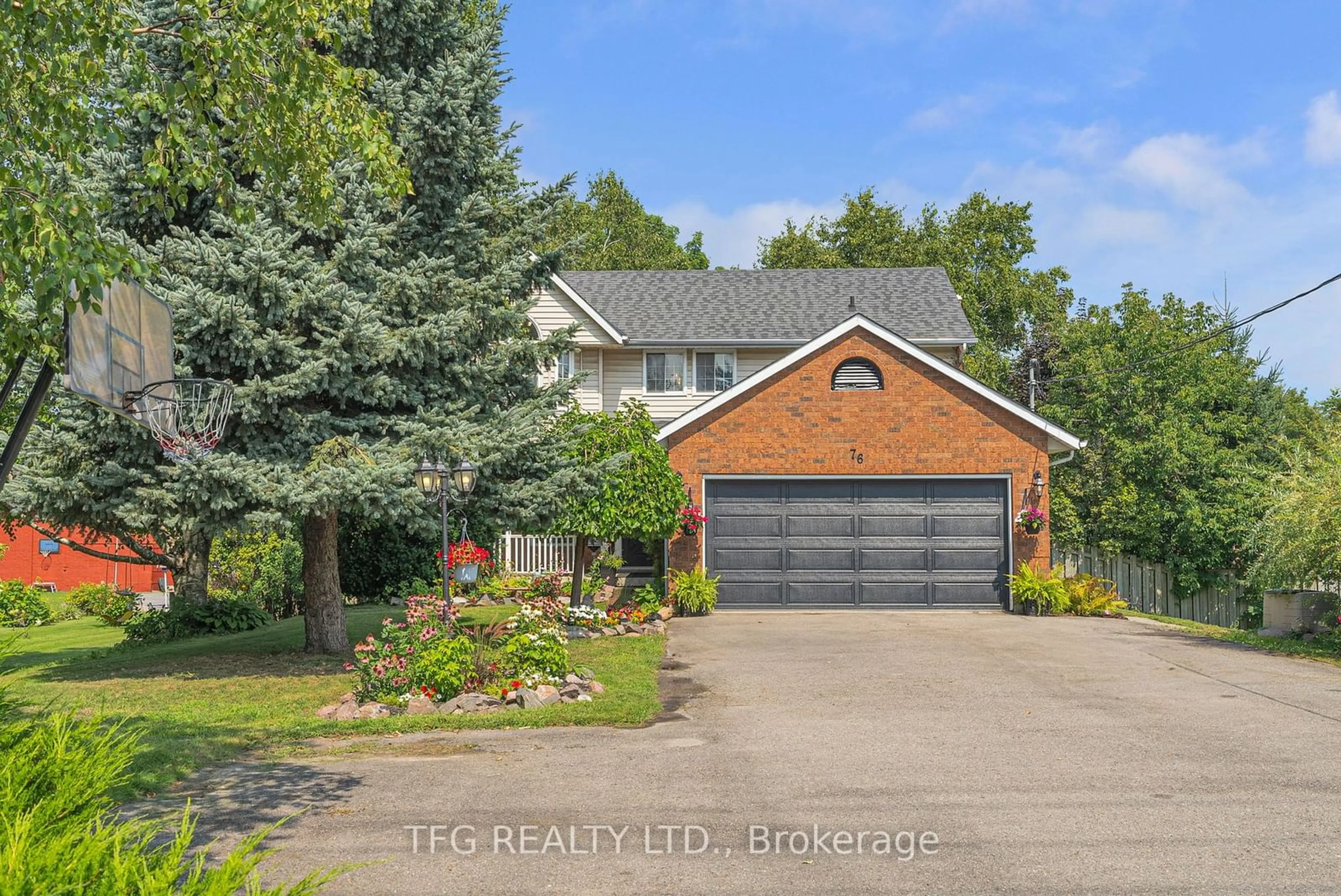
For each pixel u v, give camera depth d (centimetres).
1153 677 1320
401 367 1434
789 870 623
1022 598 2044
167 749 909
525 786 816
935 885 596
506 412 1526
